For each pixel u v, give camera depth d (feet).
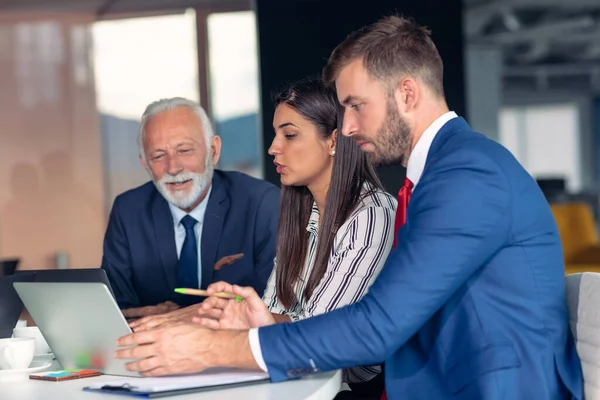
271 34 17.01
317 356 5.11
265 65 17.01
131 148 17.92
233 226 9.29
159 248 9.25
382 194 6.89
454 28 17.37
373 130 5.66
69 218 18.08
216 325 5.85
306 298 6.95
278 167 7.22
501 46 43.24
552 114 63.00
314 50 17.03
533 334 5.25
